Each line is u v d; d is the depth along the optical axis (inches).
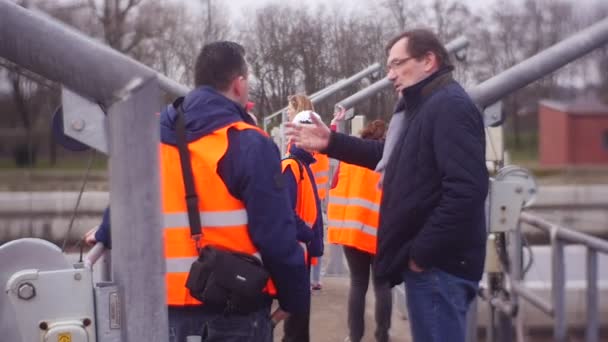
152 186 73.0
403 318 233.0
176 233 97.2
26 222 573.3
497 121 120.1
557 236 125.2
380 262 114.1
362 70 255.1
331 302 257.0
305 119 131.0
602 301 206.4
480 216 107.9
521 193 124.1
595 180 500.1
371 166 132.0
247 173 94.7
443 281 108.0
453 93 108.0
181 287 97.2
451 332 109.3
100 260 123.3
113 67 71.7
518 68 116.5
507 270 129.7
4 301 76.6
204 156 95.7
